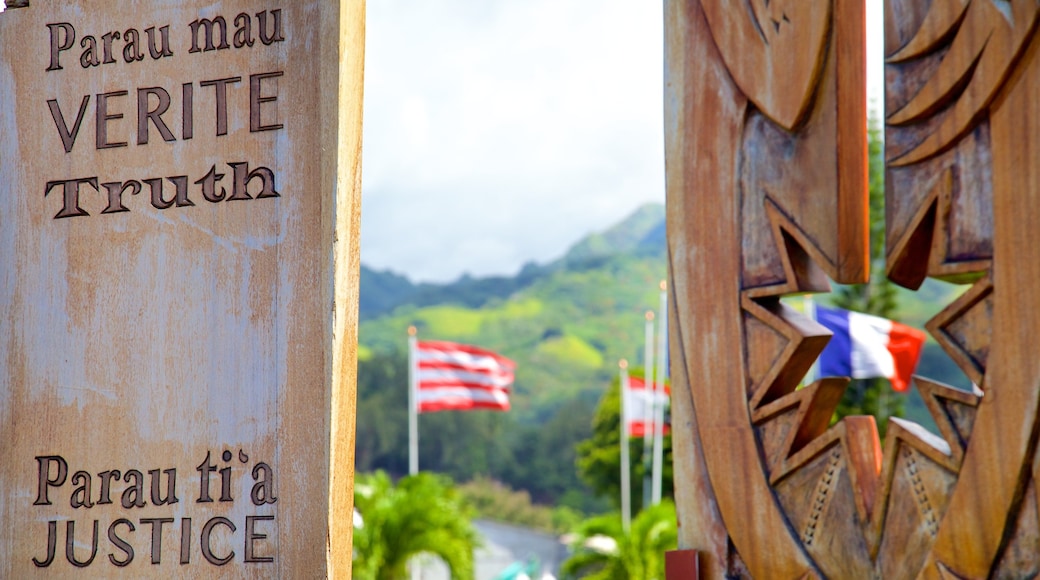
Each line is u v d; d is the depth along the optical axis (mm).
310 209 3014
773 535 3127
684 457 3309
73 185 3232
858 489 3023
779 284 3170
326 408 2947
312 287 2988
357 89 3070
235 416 3023
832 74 3123
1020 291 2859
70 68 3268
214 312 3070
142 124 3186
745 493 3182
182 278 3107
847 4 3121
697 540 3266
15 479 3178
